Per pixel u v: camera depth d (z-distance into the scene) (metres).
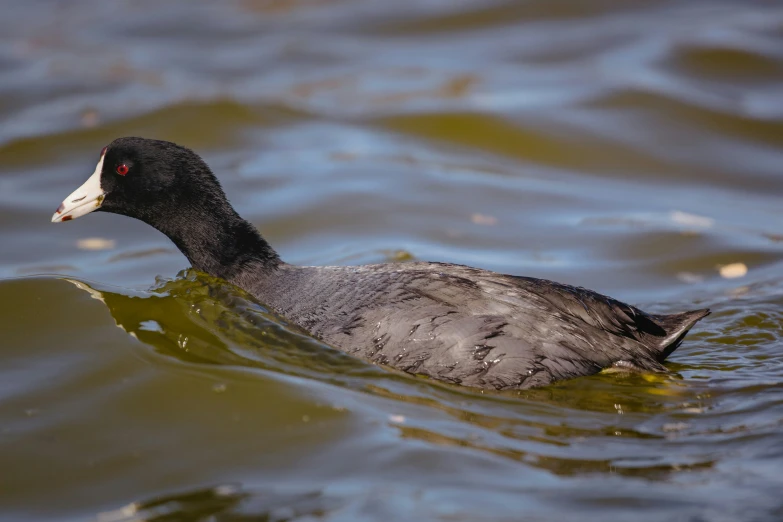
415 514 8.04
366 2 30.14
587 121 21.14
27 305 12.01
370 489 8.47
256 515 8.16
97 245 16.53
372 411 9.73
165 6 30.62
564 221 17.55
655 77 22.80
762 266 15.40
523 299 10.41
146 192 12.13
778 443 9.06
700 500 8.14
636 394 10.08
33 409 9.91
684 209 18.06
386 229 16.95
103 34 28.08
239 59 26.02
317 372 10.49
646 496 8.23
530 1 28.84
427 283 10.73
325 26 28.38
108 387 10.27
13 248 16.17
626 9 28.28
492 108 21.84
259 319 11.38
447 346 10.19
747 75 23.23
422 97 22.98
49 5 30.67
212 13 30.02
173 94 23.05
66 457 9.12
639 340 10.47
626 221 17.48
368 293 10.94
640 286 14.87
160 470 8.90
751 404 9.91
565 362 10.10
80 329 11.47
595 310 10.43
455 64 24.91
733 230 16.98
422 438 9.28
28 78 24.23
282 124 21.77
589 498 8.23
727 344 11.87
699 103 21.67
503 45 26.11
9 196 18.03
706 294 14.28
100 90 23.44
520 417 9.67
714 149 20.33
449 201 18.20
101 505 8.43
